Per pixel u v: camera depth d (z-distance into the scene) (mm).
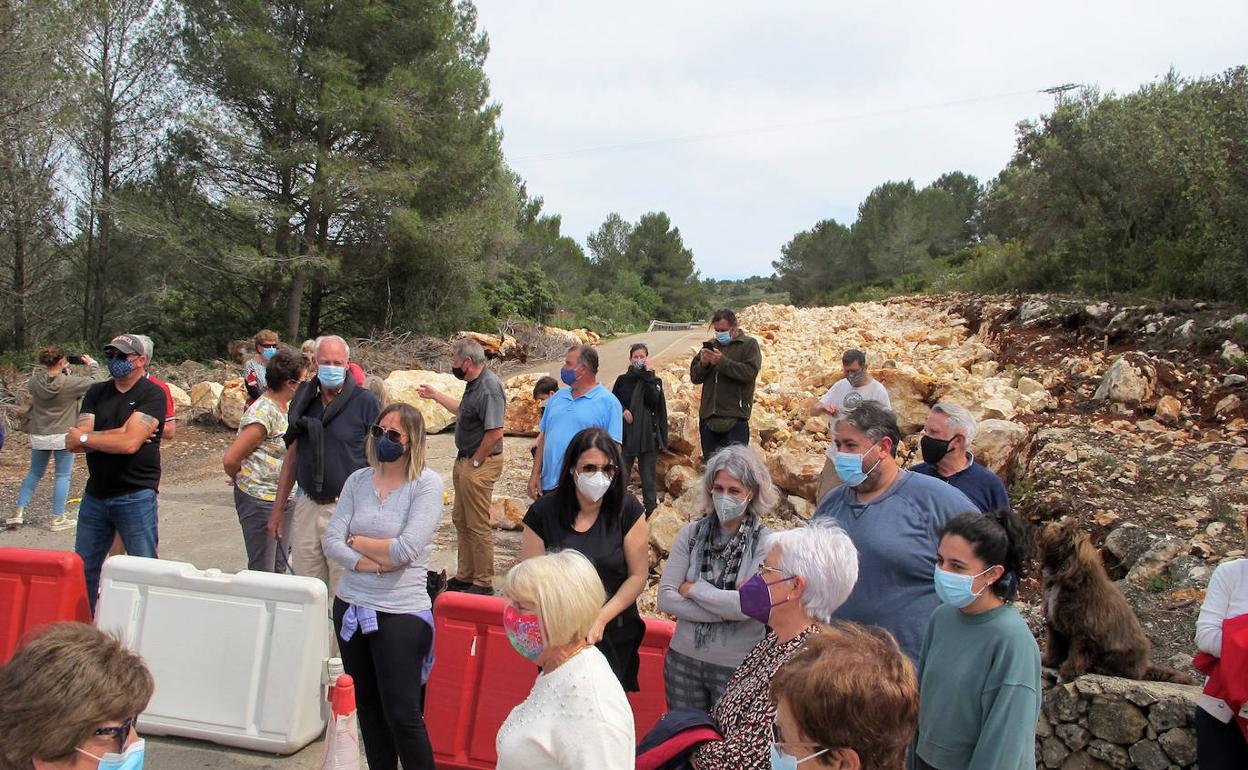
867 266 64750
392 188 24422
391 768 4195
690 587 3619
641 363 8398
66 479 9109
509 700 4422
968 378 11742
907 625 3473
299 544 5199
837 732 1969
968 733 2918
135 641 4770
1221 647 3352
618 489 3898
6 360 20109
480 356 6676
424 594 4109
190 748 4648
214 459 12703
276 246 26094
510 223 32688
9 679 1993
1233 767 3396
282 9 24891
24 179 20641
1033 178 22219
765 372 13125
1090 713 4512
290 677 4605
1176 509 7539
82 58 22734
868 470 3631
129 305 25484
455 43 28047
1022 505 8336
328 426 5176
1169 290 14273
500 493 10344
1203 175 14219
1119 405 10352
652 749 2641
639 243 79188
